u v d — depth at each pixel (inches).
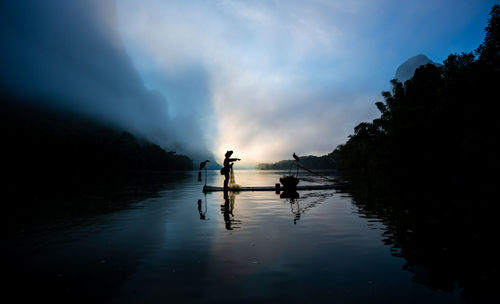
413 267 158.1
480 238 218.7
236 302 118.3
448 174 1065.5
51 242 212.4
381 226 265.4
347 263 164.4
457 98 914.7
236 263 164.9
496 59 815.1
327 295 124.4
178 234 235.6
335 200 485.4
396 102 1563.7
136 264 164.2
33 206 411.8
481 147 768.3
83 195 583.8
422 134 1159.6
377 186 775.7
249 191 704.4
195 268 157.3
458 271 151.5
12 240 218.5
